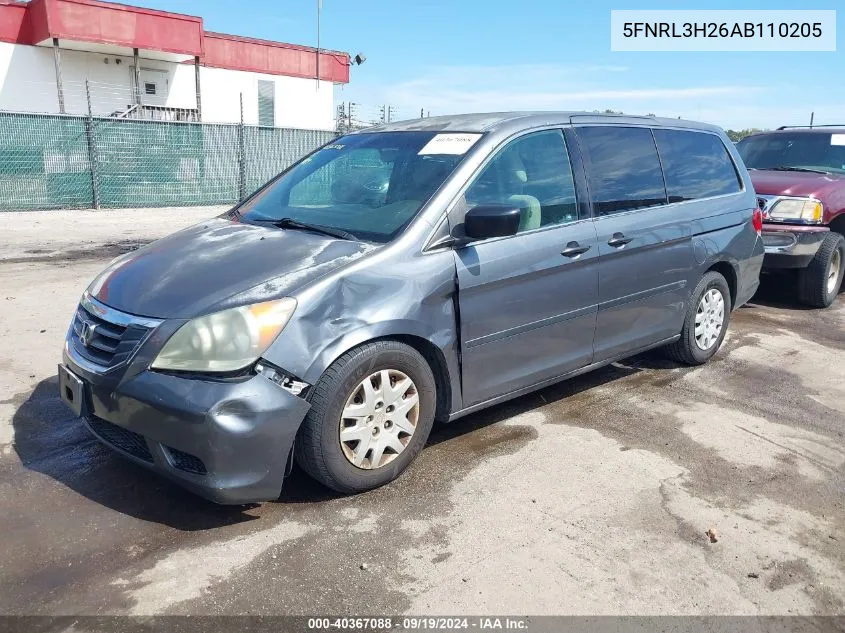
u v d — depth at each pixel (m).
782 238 7.42
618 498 3.59
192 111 22.72
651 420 4.60
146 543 3.10
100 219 14.61
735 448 4.22
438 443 4.16
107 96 22.05
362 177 4.27
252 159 18.72
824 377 5.54
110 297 3.45
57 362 5.28
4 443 3.99
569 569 3.00
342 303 3.29
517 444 4.18
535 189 4.17
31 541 3.10
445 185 3.80
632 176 4.81
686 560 3.10
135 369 3.12
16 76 20.28
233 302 3.15
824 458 4.13
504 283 3.89
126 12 20.03
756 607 2.81
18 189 15.38
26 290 7.51
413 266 3.55
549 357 4.28
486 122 4.25
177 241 3.99
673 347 5.49
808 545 3.25
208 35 23.52
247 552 3.05
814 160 8.72
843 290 8.88
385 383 3.47
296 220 4.09
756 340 6.54
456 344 3.74
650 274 4.84
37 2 19.45
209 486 3.06
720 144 5.78
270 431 3.09
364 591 2.83
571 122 4.54
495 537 3.21
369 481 3.51
